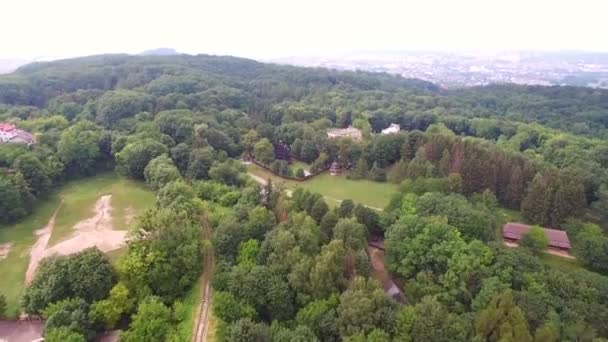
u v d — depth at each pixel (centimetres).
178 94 19162
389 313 5953
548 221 9944
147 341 6047
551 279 6844
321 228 8338
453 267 7056
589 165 12825
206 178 12138
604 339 5603
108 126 15950
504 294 5834
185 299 7012
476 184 11150
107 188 12456
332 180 13575
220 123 16750
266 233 7806
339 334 5928
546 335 5438
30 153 11919
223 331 6075
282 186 10381
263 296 6569
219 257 7550
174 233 7500
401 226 7981
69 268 6750
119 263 7281
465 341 5541
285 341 5688
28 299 6625
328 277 6606
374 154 13988
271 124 17775
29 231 9956
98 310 6328
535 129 17775
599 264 8262
